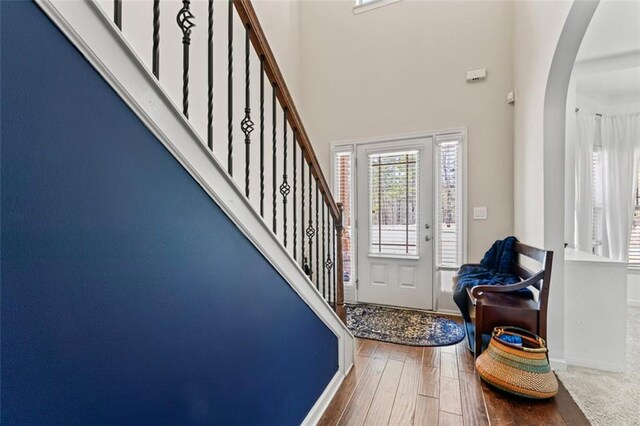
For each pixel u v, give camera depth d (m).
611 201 3.65
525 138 2.68
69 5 0.61
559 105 2.12
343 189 3.87
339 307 2.25
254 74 3.04
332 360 1.93
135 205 0.75
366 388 1.93
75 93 0.63
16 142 0.54
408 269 3.55
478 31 3.27
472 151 3.28
